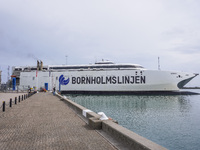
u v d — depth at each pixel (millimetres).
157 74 68562
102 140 6695
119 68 75125
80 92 77875
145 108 39000
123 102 49875
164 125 23453
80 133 7785
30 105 20547
